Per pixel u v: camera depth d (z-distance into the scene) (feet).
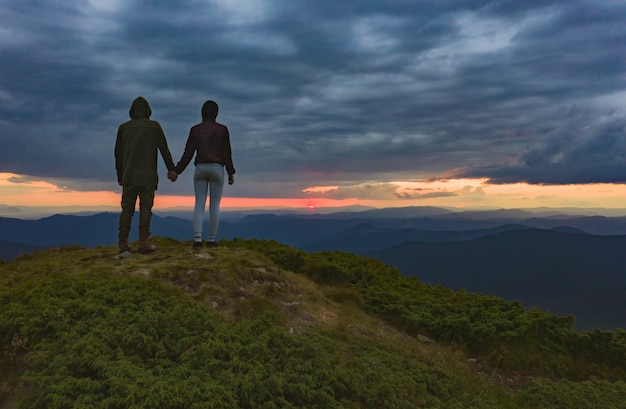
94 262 26.96
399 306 32.37
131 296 20.40
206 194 32.35
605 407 22.52
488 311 35.06
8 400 13.43
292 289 30.14
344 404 15.84
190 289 24.08
